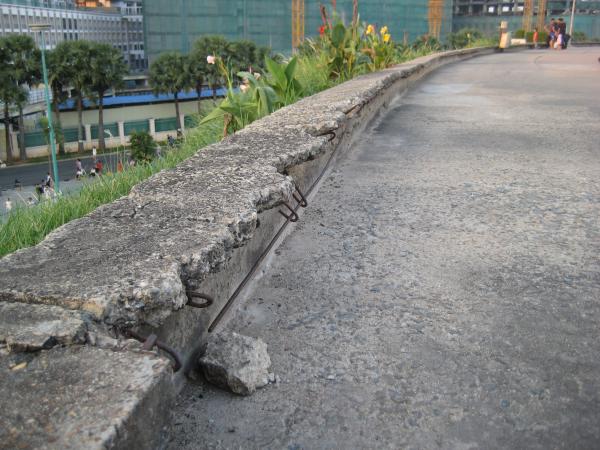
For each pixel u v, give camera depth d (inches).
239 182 95.3
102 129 1985.7
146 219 79.4
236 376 71.5
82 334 53.1
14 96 1723.7
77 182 160.9
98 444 41.2
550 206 141.8
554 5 4232.3
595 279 102.5
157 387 48.3
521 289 99.2
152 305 59.2
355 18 344.5
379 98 271.1
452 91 379.6
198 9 2785.4
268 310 93.2
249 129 137.3
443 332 86.2
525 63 665.6
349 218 134.7
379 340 84.3
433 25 3356.3
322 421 67.9
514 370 76.9
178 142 213.6
